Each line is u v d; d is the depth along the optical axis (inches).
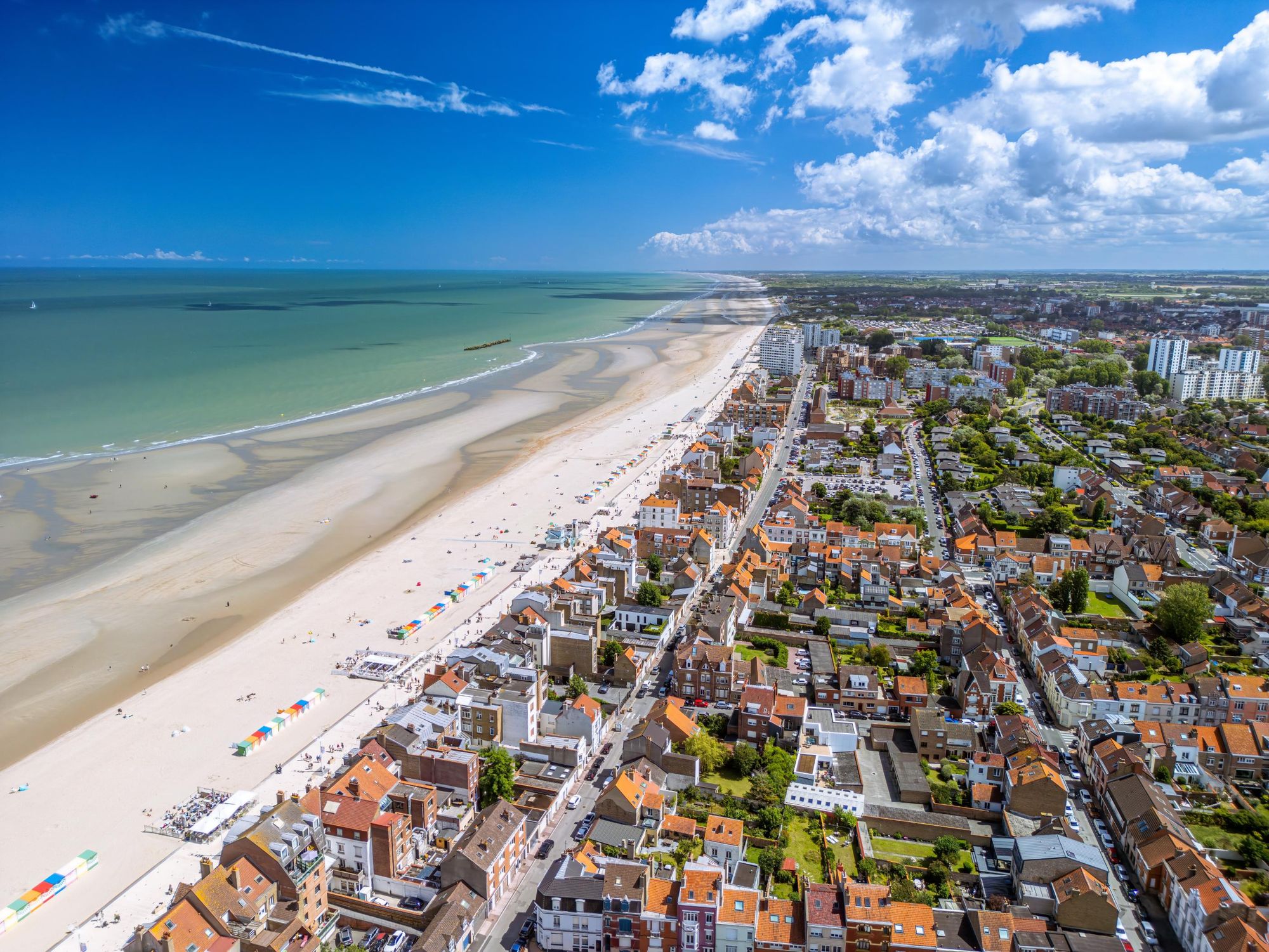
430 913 4608.8
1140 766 5693.9
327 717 6707.7
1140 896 4943.4
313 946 4306.1
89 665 7475.4
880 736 6599.4
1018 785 5442.9
